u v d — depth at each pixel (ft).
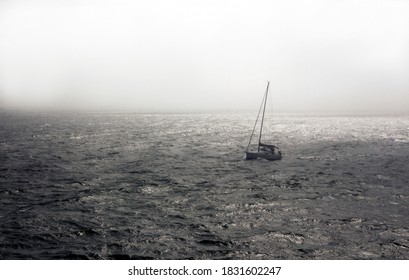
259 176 165.78
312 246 81.35
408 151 265.34
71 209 108.06
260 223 96.78
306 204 116.47
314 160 218.18
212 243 82.48
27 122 557.33
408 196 127.54
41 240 82.89
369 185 146.51
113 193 129.29
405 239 85.76
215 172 175.42
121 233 87.92
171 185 144.56
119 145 284.61
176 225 94.48
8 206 110.93
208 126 562.25
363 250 79.36
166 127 521.24
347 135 408.05
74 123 566.36
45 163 192.95
